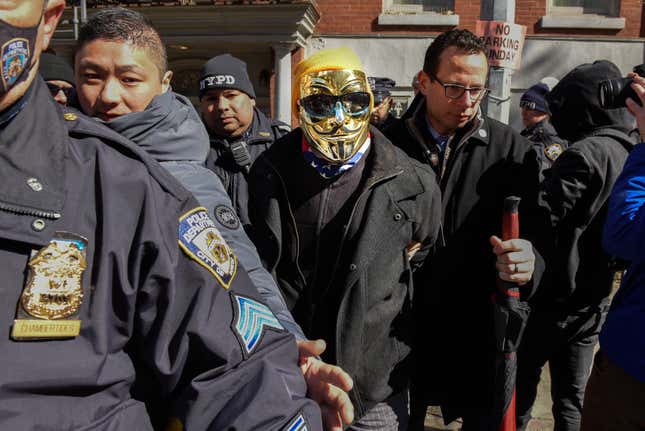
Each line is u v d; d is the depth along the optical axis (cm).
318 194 185
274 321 102
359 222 181
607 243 186
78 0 718
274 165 189
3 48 72
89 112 137
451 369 216
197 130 138
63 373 77
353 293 177
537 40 834
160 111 129
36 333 76
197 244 93
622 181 183
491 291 213
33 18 75
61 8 83
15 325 75
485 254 213
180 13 757
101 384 81
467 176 214
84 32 136
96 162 85
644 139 186
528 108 445
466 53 207
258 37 765
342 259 181
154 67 138
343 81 180
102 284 81
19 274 76
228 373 91
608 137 239
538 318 251
